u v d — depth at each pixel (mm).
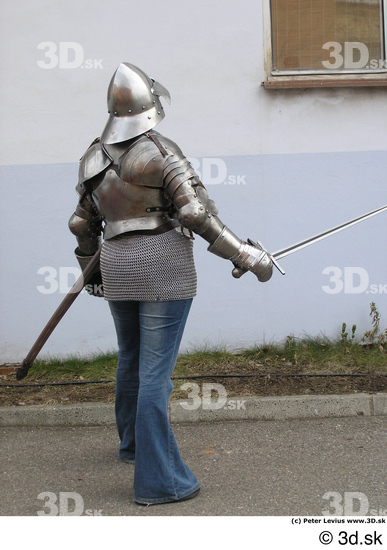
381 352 5125
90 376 4773
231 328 5363
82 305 5301
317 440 3678
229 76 5258
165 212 2867
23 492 3021
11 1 5184
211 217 2814
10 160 5262
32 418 4109
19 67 5219
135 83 2859
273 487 3016
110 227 2896
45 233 5297
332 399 4129
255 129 5289
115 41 5219
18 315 5320
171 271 2828
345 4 5406
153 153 2760
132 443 3373
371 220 5359
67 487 3072
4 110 5238
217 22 5227
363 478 3100
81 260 3410
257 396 4223
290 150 5305
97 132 5266
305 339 5363
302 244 3072
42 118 5250
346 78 5305
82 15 5199
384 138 5328
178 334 2900
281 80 5273
